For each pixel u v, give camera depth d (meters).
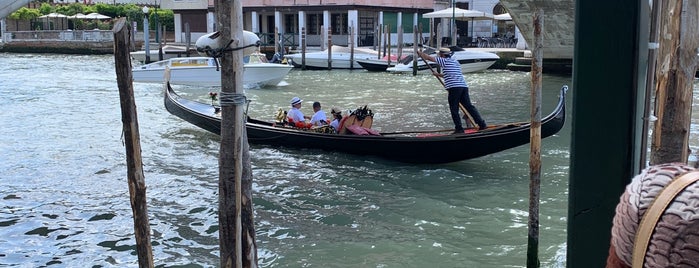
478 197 7.82
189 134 12.29
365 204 7.59
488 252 6.02
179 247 6.25
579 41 2.87
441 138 9.16
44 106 16.50
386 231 6.63
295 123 10.66
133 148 4.05
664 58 4.73
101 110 15.75
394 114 15.38
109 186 8.47
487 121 14.45
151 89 20.31
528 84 21.77
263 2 35.28
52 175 9.04
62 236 6.54
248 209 4.21
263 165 9.51
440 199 7.74
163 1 39.25
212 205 7.61
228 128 3.97
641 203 1.09
